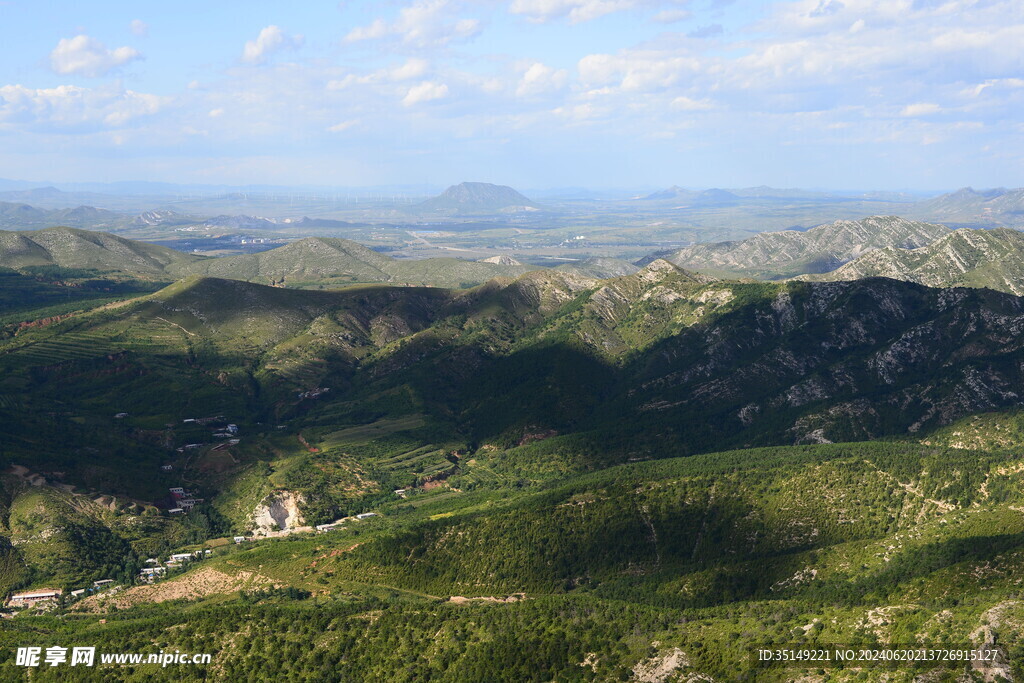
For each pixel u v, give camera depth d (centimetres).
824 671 16400
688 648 18025
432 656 19650
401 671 19325
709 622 19262
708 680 16862
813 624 18200
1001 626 16525
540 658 18662
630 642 18712
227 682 19588
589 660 18412
